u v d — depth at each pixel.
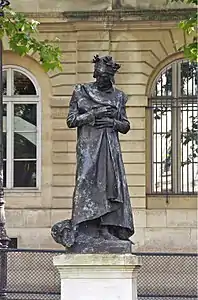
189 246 24.69
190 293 22.19
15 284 22.67
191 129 25.52
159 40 25.44
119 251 10.12
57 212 25.11
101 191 10.28
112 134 10.51
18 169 25.56
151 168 25.47
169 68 25.61
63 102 25.52
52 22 25.41
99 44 25.47
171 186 25.33
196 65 25.52
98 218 10.30
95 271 10.00
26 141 25.77
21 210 25.14
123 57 25.44
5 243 15.82
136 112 25.28
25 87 25.81
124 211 10.39
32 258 22.95
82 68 25.50
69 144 25.45
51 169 25.47
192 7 25.11
